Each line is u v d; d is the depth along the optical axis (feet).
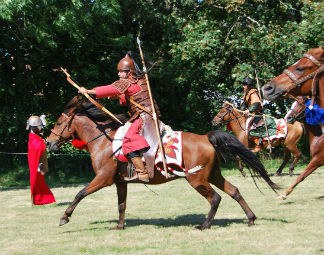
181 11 74.23
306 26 66.59
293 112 40.19
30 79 63.31
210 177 27.71
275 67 69.00
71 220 32.53
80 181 61.52
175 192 45.37
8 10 49.90
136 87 27.58
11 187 56.59
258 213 32.22
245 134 51.29
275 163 67.05
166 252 22.89
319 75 25.84
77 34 56.70
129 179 27.84
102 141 28.50
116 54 68.44
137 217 32.96
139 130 27.27
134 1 70.38
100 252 23.34
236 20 70.64
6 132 63.62
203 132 72.49
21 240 26.76
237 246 23.58
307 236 25.31
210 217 27.61
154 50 72.08
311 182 48.42
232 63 70.90
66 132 29.63
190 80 68.44
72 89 66.49
